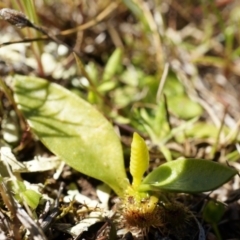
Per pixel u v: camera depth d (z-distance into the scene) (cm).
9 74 17
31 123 14
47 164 14
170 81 20
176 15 23
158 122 17
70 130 14
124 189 13
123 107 18
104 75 19
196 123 18
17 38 19
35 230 11
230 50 21
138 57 21
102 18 20
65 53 20
